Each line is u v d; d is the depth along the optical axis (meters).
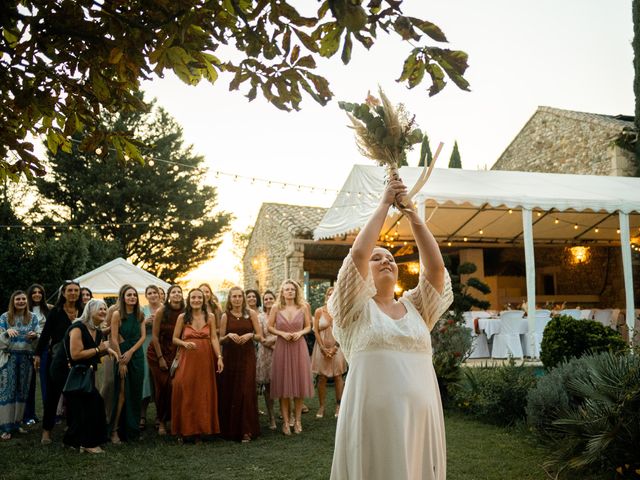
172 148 29.48
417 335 2.05
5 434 6.05
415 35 1.63
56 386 5.81
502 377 6.54
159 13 1.89
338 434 2.05
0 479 4.43
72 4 1.94
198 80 2.21
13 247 18.20
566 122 18.02
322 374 7.10
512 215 14.01
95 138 2.43
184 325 5.91
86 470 4.70
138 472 4.62
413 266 16.34
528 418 5.38
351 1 1.43
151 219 28.27
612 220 14.92
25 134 2.44
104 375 6.08
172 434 5.72
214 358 5.94
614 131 16.20
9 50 2.07
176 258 29.67
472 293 17.05
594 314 11.97
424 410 1.99
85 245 20.08
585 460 3.88
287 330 6.28
